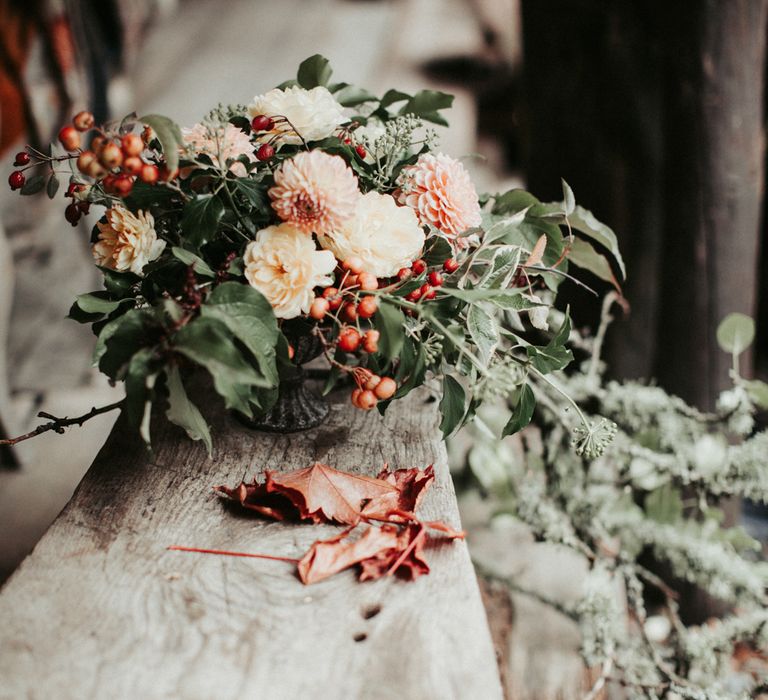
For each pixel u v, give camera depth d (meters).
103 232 0.98
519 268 1.08
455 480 1.54
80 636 0.88
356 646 0.88
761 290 2.34
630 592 1.37
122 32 3.47
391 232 0.96
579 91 1.52
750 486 1.35
